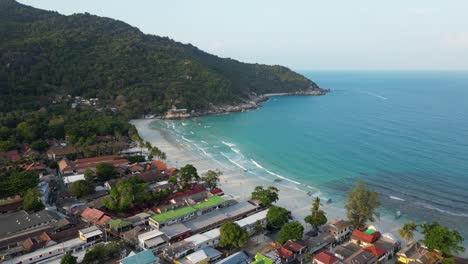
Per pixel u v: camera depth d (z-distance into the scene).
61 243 89.06
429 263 81.88
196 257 83.62
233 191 136.12
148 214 106.31
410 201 126.94
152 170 150.00
